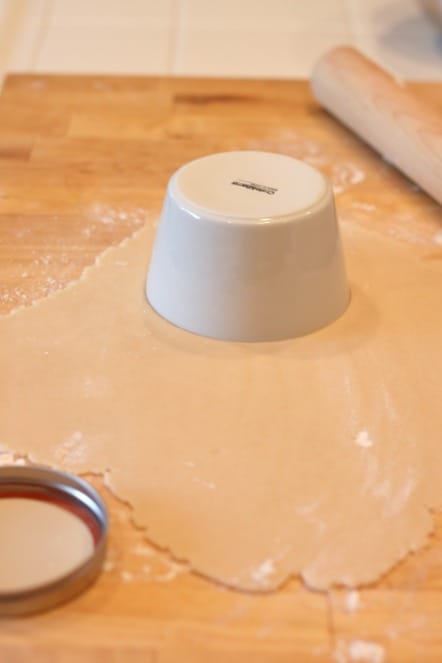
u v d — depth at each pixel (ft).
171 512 1.76
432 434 1.88
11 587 1.66
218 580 1.67
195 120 2.66
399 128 2.43
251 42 3.03
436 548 1.73
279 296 2.02
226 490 1.79
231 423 1.89
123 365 1.99
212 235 1.98
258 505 1.77
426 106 2.48
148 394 1.94
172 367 1.99
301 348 2.03
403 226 2.34
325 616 1.64
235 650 1.60
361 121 2.54
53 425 1.88
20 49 2.97
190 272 2.02
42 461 1.83
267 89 2.78
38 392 1.94
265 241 1.98
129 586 1.67
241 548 1.71
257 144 2.58
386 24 3.14
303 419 1.90
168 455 1.84
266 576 1.68
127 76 2.80
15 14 3.16
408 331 2.07
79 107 2.68
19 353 2.01
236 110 2.70
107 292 2.14
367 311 2.11
